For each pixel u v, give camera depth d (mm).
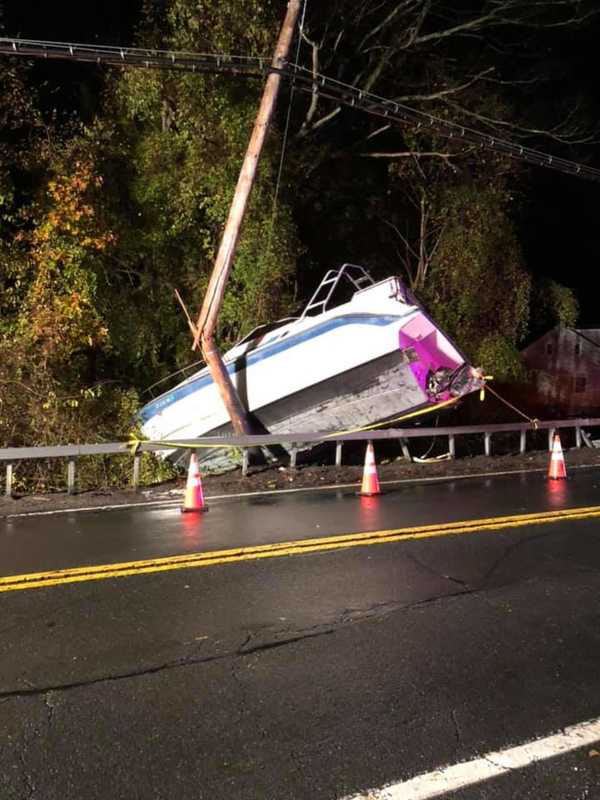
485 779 3402
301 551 7223
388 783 3369
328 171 17000
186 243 14836
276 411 12875
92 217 12961
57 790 3322
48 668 4570
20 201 13328
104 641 4980
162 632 5137
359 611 5555
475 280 16641
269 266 14016
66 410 12734
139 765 3518
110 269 14219
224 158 13789
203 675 4473
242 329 14305
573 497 10266
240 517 8992
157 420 13297
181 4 13234
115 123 14148
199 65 10008
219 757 3588
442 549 7312
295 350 12477
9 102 12516
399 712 4027
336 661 4676
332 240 17641
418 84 16891
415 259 18422
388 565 6746
